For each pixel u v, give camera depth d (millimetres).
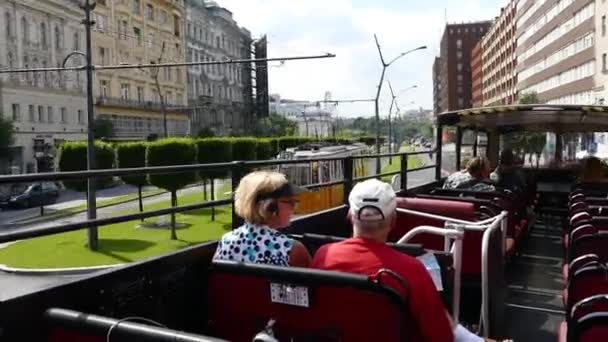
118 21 74875
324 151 27406
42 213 31141
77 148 28938
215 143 31984
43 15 60469
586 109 7891
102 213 29641
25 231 2508
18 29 56938
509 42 110500
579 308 2793
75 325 2141
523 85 96250
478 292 4895
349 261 2506
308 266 2936
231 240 2939
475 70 162750
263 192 2912
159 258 2891
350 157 6586
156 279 2865
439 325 2447
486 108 8570
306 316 2408
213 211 26188
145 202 34031
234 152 35781
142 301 2777
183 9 93875
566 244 6027
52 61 62188
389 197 2637
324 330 2357
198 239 21188
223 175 27703
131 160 32438
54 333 2232
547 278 6355
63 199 41562
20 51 57344
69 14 64375
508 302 5547
